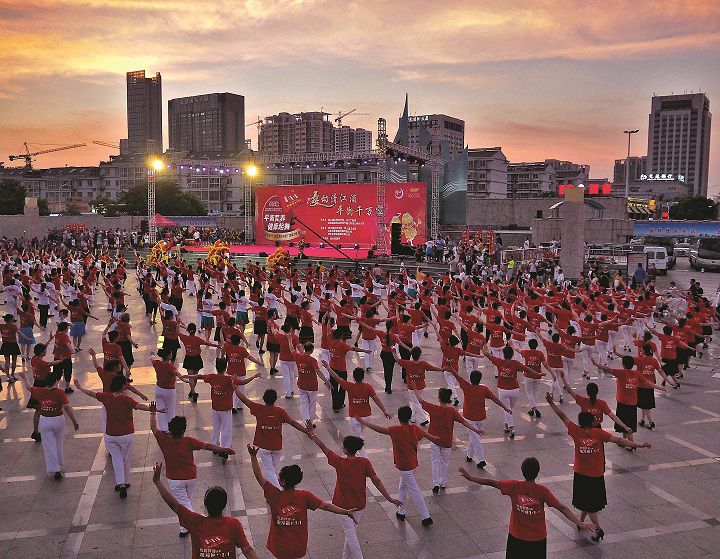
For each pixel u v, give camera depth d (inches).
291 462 423.8
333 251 1914.4
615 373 475.5
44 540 317.7
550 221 1968.5
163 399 451.8
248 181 2335.1
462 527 339.0
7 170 5772.6
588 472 326.3
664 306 979.9
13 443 452.8
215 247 1505.9
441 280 1214.9
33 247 2135.8
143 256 2070.6
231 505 357.4
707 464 436.5
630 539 331.0
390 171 2144.4
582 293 995.9
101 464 415.8
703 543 327.9
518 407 560.7
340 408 543.8
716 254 1988.2
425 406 379.9
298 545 244.2
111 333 511.2
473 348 595.2
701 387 643.5
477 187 4820.4
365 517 349.4
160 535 324.5
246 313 826.2
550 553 315.0
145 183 3508.9
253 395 574.9
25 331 676.7
